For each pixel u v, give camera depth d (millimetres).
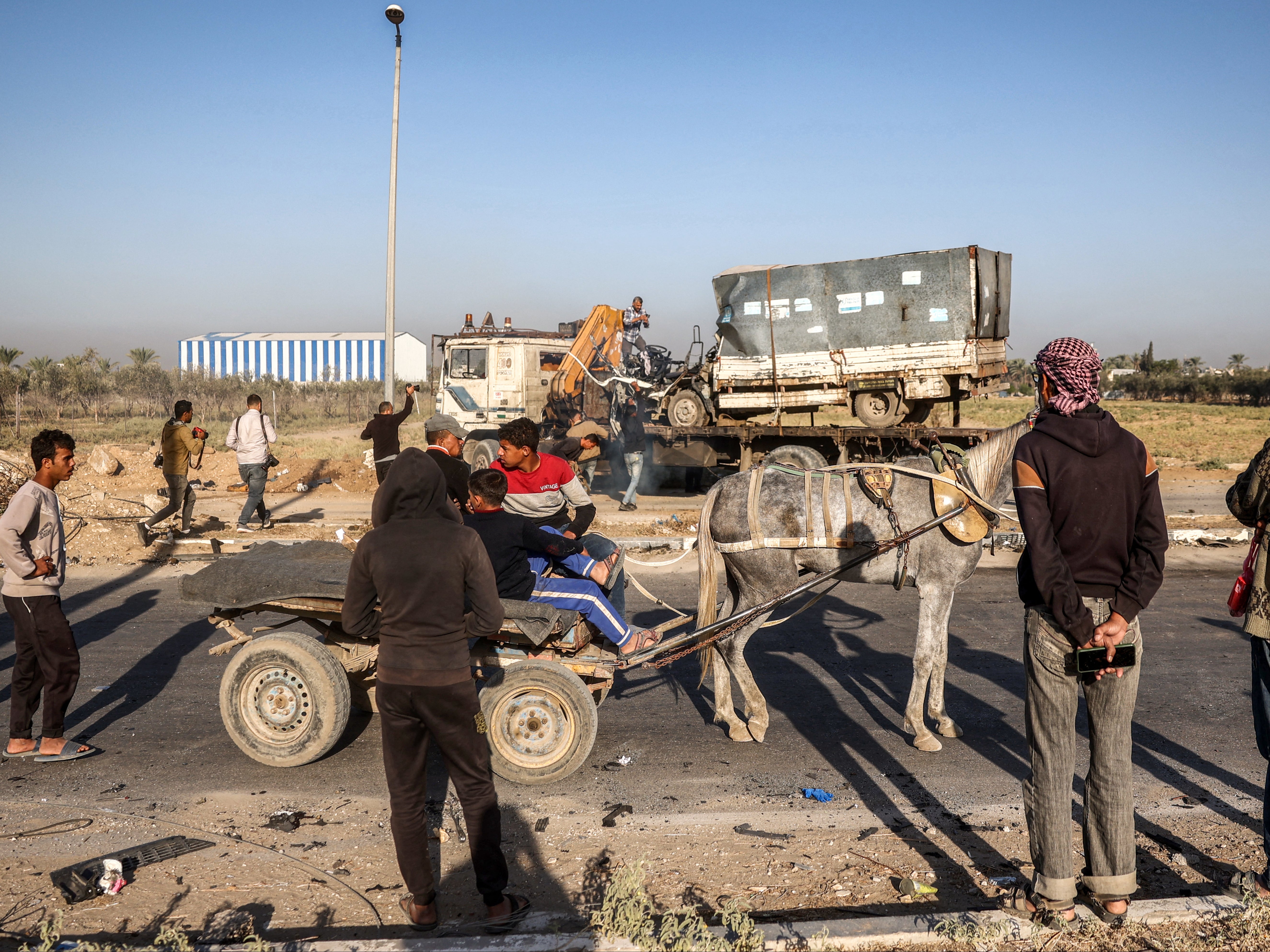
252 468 13359
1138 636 3422
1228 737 6031
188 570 11375
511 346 18125
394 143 19016
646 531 13727
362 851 4480
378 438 13664
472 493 5250
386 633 3596
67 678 5594
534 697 5277
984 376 15445
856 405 16047
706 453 17266
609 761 5688
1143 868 4273
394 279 19172
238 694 5492
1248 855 4406
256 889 4086
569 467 5965
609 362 17688
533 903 3975
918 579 5801
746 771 5523
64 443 5512
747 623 5898
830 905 3939
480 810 3686
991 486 5695
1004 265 16094
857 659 7910
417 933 3686
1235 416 43781
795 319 16047
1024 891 3762
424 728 3666
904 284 15227
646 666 7617
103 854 4430
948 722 6027
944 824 4777
